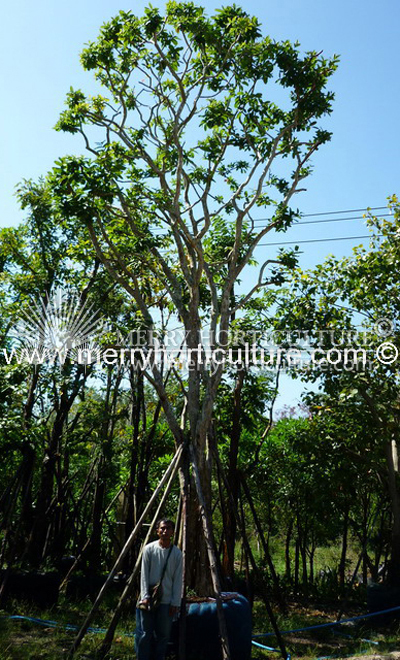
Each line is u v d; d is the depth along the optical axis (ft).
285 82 34.42
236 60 33.68
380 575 42.68
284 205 35.76
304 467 39.68
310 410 40.75
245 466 47.01
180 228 34.27
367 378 36.70
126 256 36.81
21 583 33.04
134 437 42.86
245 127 36.52
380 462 37.40
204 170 37.78
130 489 42.68
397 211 38.47
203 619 23.57
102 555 50.24
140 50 34.24
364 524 42.73
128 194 34.88
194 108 34.19
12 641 26.81
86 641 27.14
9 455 39.52
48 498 42.42
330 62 34.68
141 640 21.31
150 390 54.90
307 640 31.42
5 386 33.19
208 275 35.01
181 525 30.68
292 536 55.42
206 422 31.60
